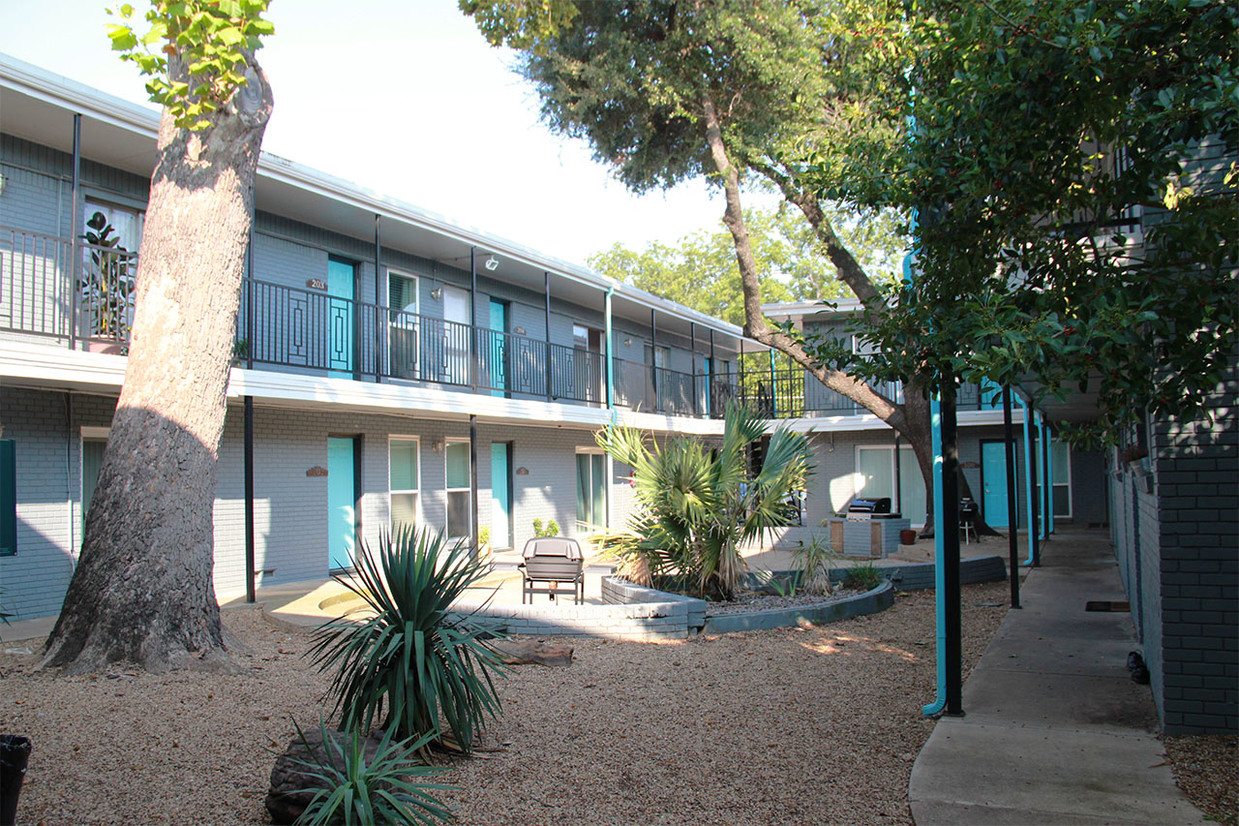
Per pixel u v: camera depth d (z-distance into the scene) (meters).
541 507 19.38
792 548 19.16
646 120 15.38
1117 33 4.08
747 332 14.48
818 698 6.77
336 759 4.20
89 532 7.46
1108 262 4.80
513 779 4.93
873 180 5.82
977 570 13.28
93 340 9.75
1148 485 6.20
